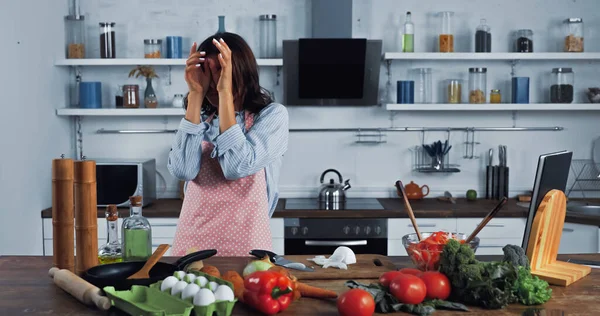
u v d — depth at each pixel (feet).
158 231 13.56
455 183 15.70
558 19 15.49
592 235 12.75
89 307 5.47
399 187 6.57
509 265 5.52
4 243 11.64
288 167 15.66
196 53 7.45
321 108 15.55
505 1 15.42
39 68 13.48
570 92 14.67
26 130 12.78
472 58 14.40
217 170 8.14
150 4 15.37
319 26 14.62
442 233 6.24
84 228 6.27
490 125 15.65
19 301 5.64
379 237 13.52
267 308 5.17
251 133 7.64
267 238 8.25
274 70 15.46
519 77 14.82
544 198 6.52
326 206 14.12
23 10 12.67
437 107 14.42
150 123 15.60
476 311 5.29
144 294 5.39
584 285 6.13
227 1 15.38
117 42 15.42
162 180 15.60
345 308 5.01
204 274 5.58
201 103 7.66
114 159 15.37
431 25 15.42
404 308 5.26
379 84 15.52
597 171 15.67
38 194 13.44
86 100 14.61
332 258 6.91
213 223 8.12
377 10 15.40
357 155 15.65
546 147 15.69
